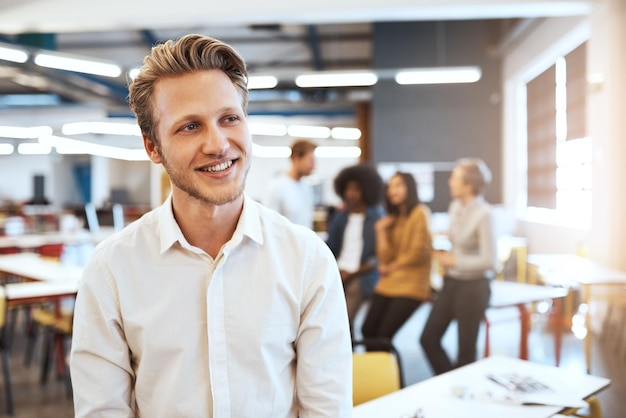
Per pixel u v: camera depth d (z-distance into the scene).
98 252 1.20
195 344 1.18
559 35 6.23
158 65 1.11
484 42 8.74
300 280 1.23
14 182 17.77
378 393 2.13
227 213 1.19
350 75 7.20
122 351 1.19
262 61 11.32
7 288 3.53
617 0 4.43
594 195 4.72
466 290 3.16
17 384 4.01
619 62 4.41
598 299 3.11
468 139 8.78
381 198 3.78
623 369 2.68
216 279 1.18
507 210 7.82
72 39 9.56
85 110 14.53
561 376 2.04
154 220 1.23
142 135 1.21
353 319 3.71
